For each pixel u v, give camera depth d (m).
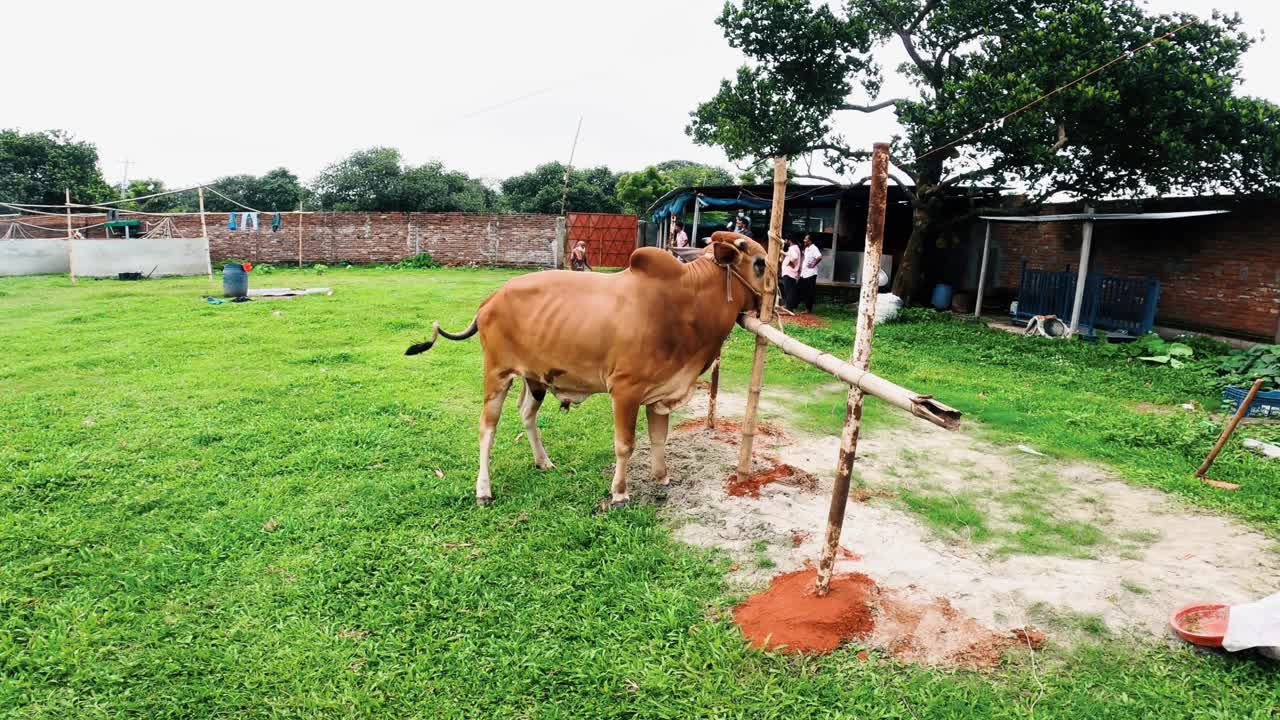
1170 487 5.93
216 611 4.00
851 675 3.53
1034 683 3.47
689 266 5.25
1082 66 12.22
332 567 4.44
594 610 4.07
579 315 5.16
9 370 9.08
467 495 5.47
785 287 16.05
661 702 3.37
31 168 32.91
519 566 4.50
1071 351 12.05
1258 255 12.91
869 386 3.56
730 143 16.00
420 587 4.25
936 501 5.61
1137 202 14.54
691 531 5.02
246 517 5.05
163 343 11.09
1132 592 4.24
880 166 3.51
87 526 4.89
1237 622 3.58
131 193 37.12
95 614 3.91
